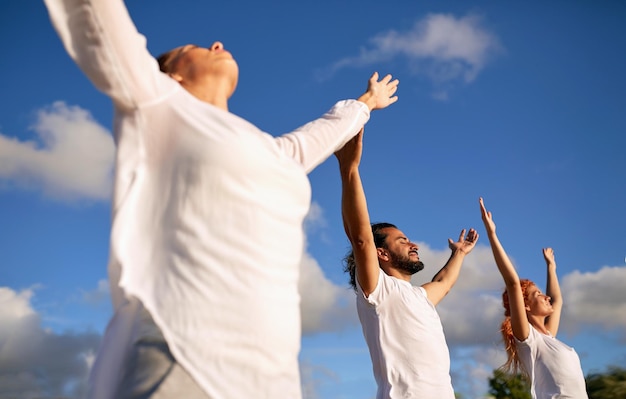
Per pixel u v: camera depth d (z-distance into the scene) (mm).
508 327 6121
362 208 3617
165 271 1709
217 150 1777
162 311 1658
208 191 1760
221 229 1748
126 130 1809
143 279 1705
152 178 1806
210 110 1870
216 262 1723
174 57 2152
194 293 1682
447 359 3979
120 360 1673
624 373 7379
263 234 1810
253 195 1810
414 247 4555
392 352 3824
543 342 5727
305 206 1996
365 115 2492
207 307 1681
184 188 1763
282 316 1797
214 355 1658
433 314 4086
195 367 1631
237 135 1827
